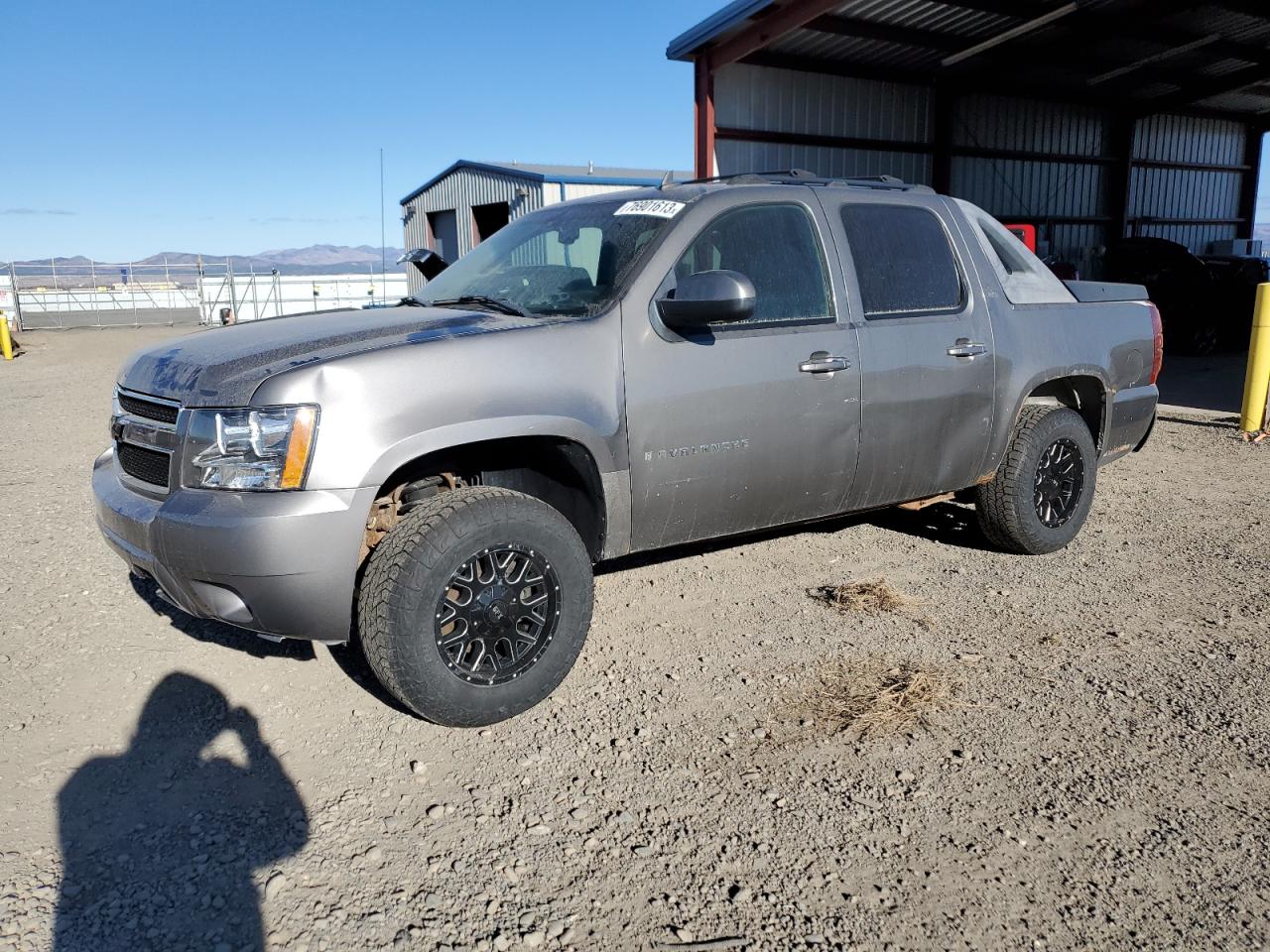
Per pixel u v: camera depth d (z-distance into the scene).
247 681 3.64
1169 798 2.86
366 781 2.96
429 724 3.32
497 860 2.59
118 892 2.45
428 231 26.86
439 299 4.04
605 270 3.67
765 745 3.18
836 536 5.45
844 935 2.31
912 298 4.28
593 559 3.61
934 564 4.97
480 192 23.19
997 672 3.70
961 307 4.44
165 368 3.31
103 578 4.80
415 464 3.32
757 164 15.67
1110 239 21.55
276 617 2.94
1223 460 7.52
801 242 3.99
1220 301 15.36
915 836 2.69
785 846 2.65
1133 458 7.67
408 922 2.35
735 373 3.67
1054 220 20.34
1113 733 3.24
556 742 3.20
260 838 2.68
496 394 3.14
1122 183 21.27
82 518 6.00
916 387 4.20
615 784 2.95
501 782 2.96
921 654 3.88
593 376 3.36
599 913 2.38
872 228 4.24
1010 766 3.04
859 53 15.58
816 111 16.14
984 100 18.59
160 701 3.49
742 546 5.28
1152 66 18.05
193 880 2.50
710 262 3.72
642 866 2.57
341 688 3.59
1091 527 5.68
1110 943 2.28
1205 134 23.11
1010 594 4.53
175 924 2.33
